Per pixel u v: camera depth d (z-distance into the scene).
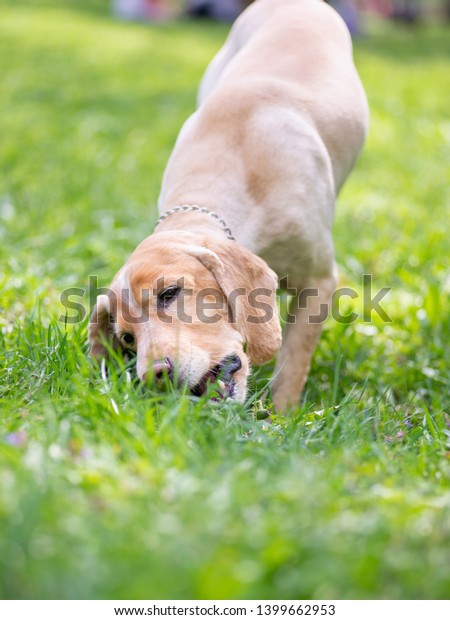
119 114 15.59
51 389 4.72
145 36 26.08
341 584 2.82
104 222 9.07
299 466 3.61
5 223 8.77
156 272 4.83
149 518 3.05
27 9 30.95
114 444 3.81
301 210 5.62
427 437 4.61
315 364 6.17
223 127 5.84
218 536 2.99
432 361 6.26
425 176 11.92
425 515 3.20
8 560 2.79
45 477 3.22
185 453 3.65
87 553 2.84
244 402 4.93
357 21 29.92
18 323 5.58
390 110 16.14
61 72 19.83
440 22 37.72
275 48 6.52
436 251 8.52
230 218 5.52
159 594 2.72
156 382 4.57
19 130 13.80
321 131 6.09
